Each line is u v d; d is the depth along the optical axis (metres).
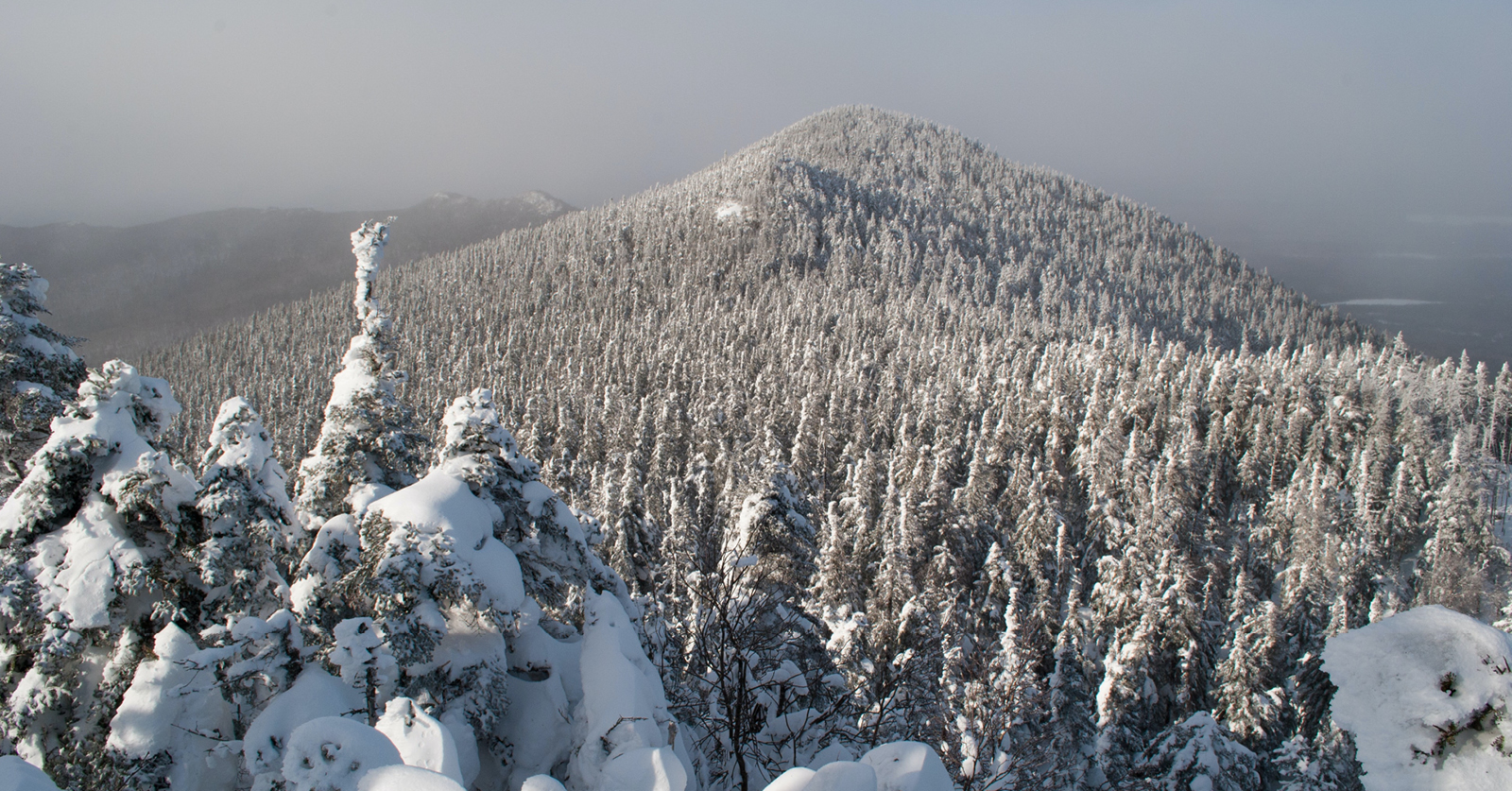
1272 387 106.31
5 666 12.67
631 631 12.34
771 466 24.83
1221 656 39.22
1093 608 46.94
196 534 12.99
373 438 14.32
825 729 14.81
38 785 4.85
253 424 12.92
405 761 7.67
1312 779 19.83
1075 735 26.50
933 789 6.58
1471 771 4.34
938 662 18.47
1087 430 90.25
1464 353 114.69
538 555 13.83
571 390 120.88
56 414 15.06
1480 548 80.06
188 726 11.98
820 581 37.03
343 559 12.58
